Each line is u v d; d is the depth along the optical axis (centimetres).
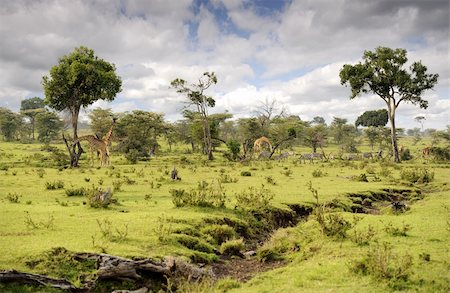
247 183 2850
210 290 954
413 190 2664
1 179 2992
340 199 2180
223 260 1262
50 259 1009
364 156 6444
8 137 11150
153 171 3825
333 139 12750
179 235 1317
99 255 1017
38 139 10862
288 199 2109
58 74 4709
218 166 4816
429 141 12638
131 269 973
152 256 1107
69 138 5562
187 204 1786
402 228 1395
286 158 6425
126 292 905
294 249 1344
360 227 1476
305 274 1020
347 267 1026
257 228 1678
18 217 1491
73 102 4828
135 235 1280
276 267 1206
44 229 1305
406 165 4928
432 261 1027
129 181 2794
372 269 966
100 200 1734
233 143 6266
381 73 5703
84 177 3219
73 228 1336
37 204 1834
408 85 5447
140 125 7556
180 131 9725
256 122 8162
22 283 884
